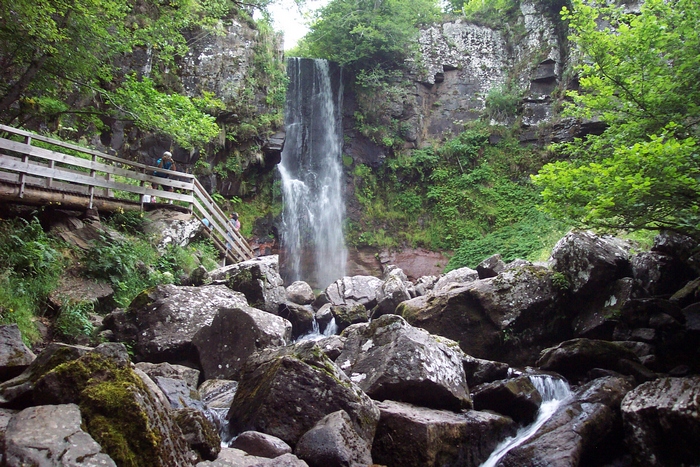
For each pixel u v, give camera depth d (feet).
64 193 37.76
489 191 84.33
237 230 62.34
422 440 19.38
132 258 39.50
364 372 23.84
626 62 31.24
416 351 23.26
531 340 34.94
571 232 36.60
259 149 74.59
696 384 21.43
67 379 14.19
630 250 37.52
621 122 34.01
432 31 95.40
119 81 60.18
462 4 113.60
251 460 15.61
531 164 84.48
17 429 12.09
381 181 89.25
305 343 22.13
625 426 22.00
